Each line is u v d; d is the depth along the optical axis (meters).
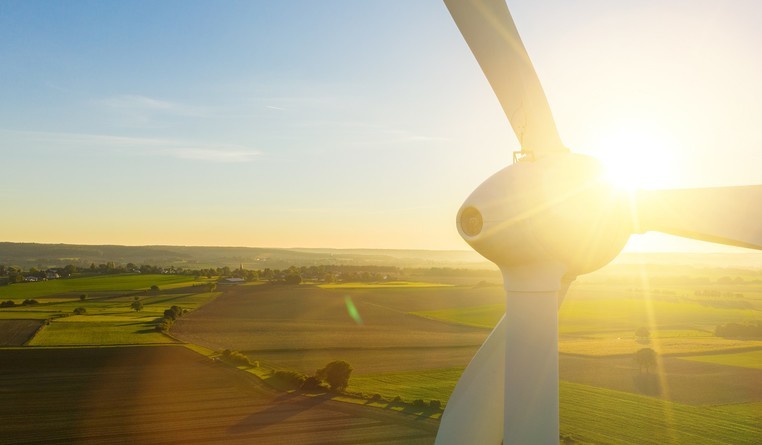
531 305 9.02
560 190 8.53
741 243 8.42
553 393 9.02
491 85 9.78
